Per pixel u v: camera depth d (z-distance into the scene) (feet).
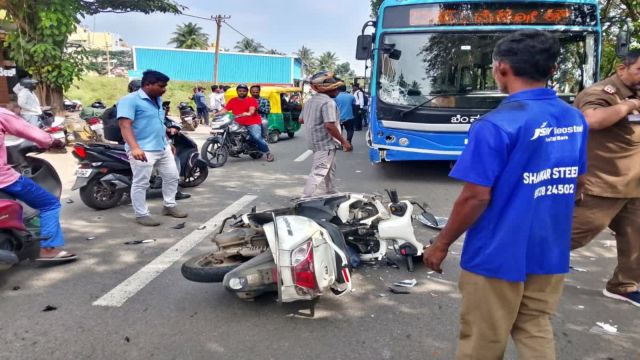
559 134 6.56
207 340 10.50
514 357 9.80
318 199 14.14
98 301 12.28
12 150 15.10
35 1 39.70
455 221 6.67
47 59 40.22
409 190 24.98
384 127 25.80
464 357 7.29
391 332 10.88
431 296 12.73
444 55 24.76
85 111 47.78
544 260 6.77
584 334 10.74
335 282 11.55
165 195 19.95
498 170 6.34
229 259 12.66
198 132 56.34
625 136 10.91
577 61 24.68
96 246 16.39
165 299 12.45
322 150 19.97
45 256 14.24
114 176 20.79
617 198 11.30
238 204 22.15
